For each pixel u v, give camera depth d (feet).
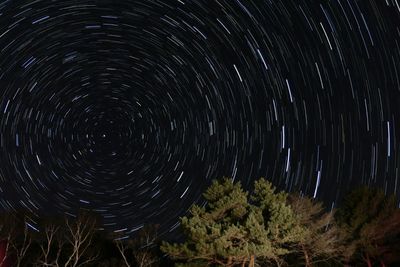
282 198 57.57
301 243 58.95
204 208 56.54
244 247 51.08
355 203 69.97
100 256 86.28
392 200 69.21
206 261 55.98
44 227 86.12
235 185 56.80
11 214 86.02
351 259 70.85
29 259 81.15
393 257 68.64
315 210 62.75
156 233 78.33
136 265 81.66
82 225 87.86
